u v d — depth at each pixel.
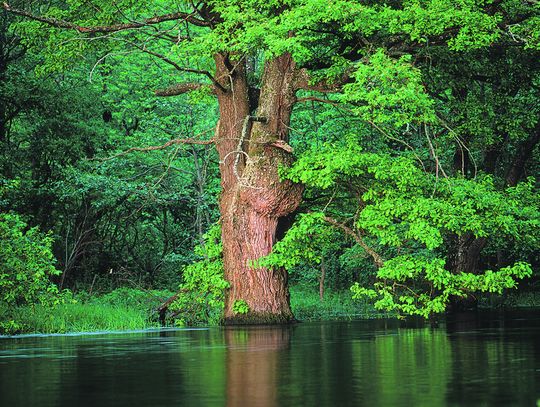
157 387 9.93
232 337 19.48
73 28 26.30
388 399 8.71
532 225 25.77
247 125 26.00
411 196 24.61
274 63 25.12
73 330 23.97
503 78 30.31
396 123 23.14
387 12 22.83
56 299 22.95
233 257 25.67
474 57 28.39
